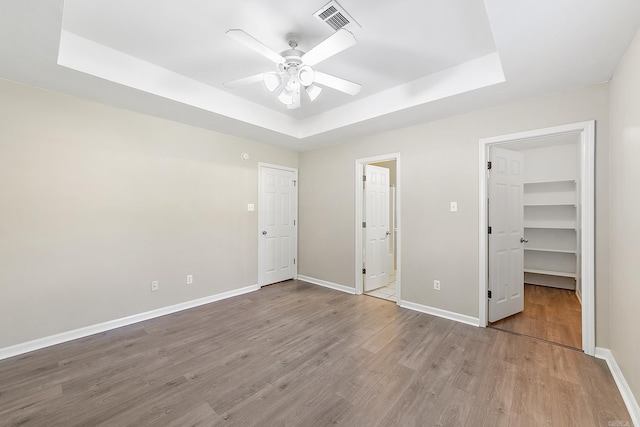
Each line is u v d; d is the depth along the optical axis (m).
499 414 1.68
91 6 1.83
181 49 2.35
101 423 1.61
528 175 4.63
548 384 1.95
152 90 2.58
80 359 2.29
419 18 1.93
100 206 2.82
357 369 2.15
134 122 3.04
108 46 2.31
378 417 1.66
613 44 1.79
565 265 4.38
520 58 1.96
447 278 3.16
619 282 1.99
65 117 2.60
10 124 2.34
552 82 2.31
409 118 3.20
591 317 2.32
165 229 3.30
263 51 1.95
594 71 2.13
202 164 3.63
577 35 1.71
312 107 3.58
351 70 2.66
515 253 3.25
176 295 3.39
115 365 2.20
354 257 4.11
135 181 3.05
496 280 3.04
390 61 2.50
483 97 2.62
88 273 2.74
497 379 2.01
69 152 2.63
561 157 4.34
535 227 4.40
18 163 2.38
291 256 4.88
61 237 2.59
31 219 2.44
